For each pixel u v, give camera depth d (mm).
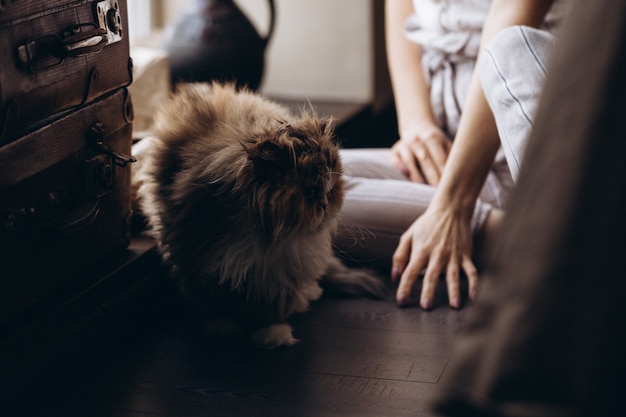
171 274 1631
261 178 1332
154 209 1566
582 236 538
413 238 1735
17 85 1165
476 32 2027
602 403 542
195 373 1414
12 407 1247
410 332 1566
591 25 536
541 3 1708
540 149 561
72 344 1396
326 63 3283
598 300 536
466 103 1751
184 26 2586
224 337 1562
